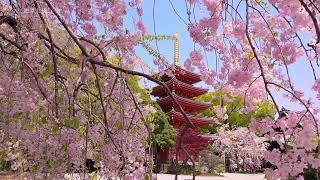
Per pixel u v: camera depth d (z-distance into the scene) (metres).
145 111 4.43
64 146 3.96
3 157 3.97
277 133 2.90
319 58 3.08
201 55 3.99
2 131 4.00
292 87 3.07
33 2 3.91
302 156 2.77
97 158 3.92
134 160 3.82
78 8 4.48
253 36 3.56
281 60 3.46
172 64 4.57
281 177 2.82
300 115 2.84
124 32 4.50
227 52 3.84
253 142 3.60
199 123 32.81
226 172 31.94
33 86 4.04
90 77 4.53
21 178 4.03
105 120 3.59
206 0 3.65
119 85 4.47
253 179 26.02
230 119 34.31
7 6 4.27
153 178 3.70
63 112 4.04
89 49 4.73
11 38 4.61
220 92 4.10
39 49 4.02
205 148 27.42
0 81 4.09
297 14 3.13
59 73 4.29
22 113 4.06
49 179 3.99
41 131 3.98
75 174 3.98
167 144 22.62
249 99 3.66
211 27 3.72
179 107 3.32
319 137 2.74
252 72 3.58
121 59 4.56
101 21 4.48
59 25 4.49
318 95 3.02
